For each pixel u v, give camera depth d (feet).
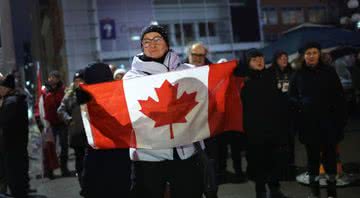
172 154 11.18
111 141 11.52
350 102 55.21
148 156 11.19
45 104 32.17
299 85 18.81
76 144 23.38
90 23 129.70
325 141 18.39
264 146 19.25
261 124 18.94
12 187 23.53
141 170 11.25
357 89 51.16
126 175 12.97
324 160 18.97
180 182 11.19
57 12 134.31
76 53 127.34
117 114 11.39
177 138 11.18
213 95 11.54
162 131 11.18
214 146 16.83
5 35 48.96
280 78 26.08
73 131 23.54
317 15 181.27
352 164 27.12
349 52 49.78
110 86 11.45
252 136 19.12
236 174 26.76
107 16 131.23
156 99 11.24
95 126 11.62
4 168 24.79
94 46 129.18
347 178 22.49
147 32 11.37
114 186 12.98
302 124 18.72
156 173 11.19
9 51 49.06
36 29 131.13
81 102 11.70
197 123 11.39
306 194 21.49
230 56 153.38
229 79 11.75
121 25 132.57
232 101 12.51
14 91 23.63
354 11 60.70
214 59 151.02
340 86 18.40
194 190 11.27
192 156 11.38
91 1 129.39
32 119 49.03
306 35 40.24
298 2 178.70
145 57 11.66
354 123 48.55
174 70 11.55
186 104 11.29
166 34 11.55
